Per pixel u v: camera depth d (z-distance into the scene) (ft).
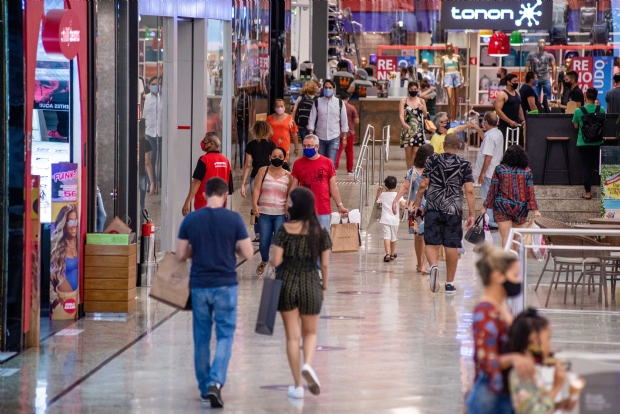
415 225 56.34
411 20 123.85
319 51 114.93
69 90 42.75
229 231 29.73
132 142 48.85
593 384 22.20
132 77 48.47
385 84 116.26
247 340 39.32
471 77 118.11
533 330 20.83
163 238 60.49
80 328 41.32
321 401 30.40
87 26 43.62
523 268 35.58
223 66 68.44
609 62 108.78
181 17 60.80
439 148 76.69
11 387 31.86
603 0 110.11
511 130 79.61
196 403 30.07
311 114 75.87
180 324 42.32
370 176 87.92
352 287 52.13
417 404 30.07
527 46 112.57
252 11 76.33
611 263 47.44
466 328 41.91
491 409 21.15
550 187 77.92
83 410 29.19
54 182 41.88
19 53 35.58
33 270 37.60
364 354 37.01
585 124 75.92
